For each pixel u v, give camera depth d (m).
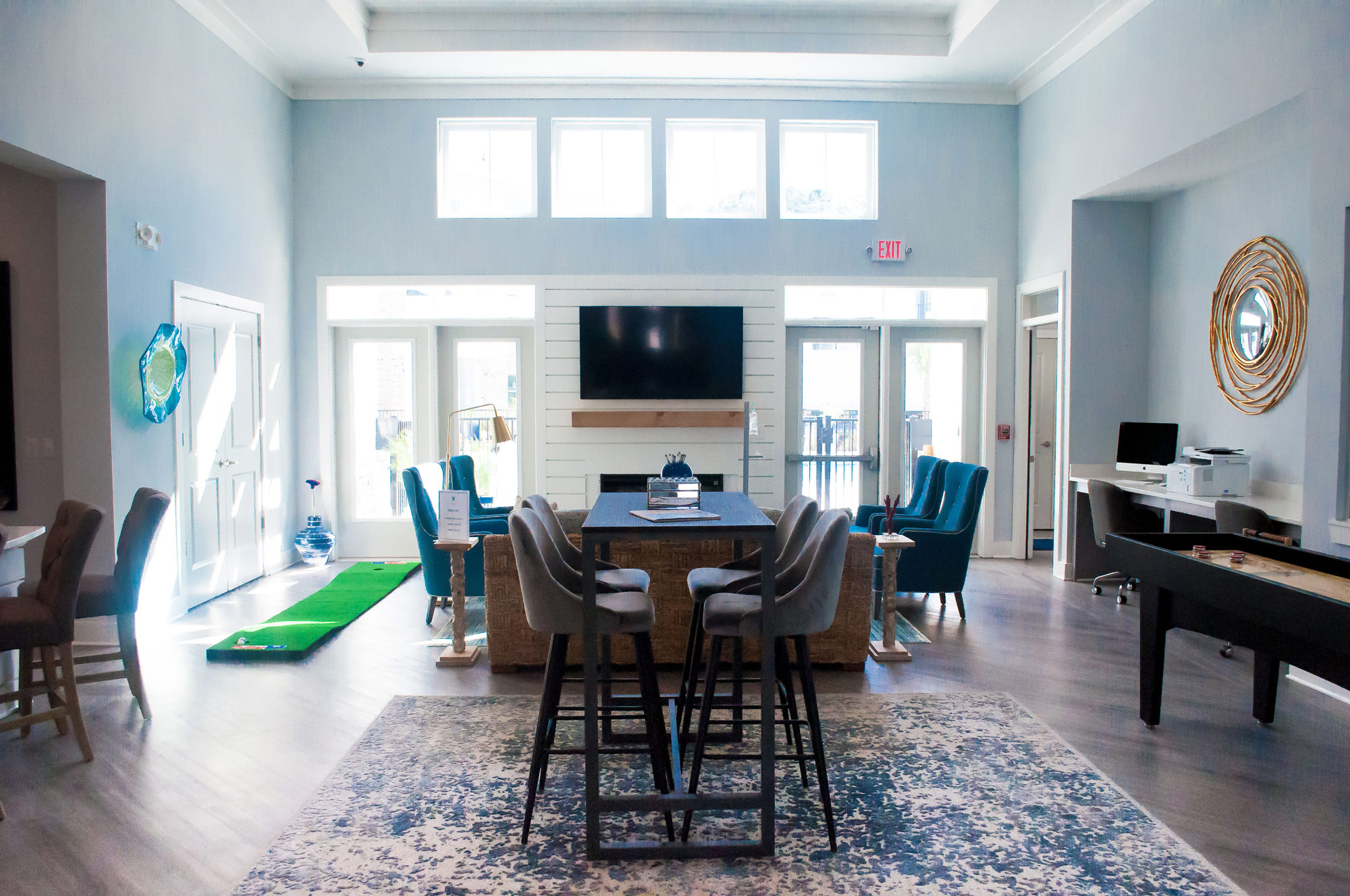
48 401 4.60
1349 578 2.94
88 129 4.39
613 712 3.29
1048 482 7.42
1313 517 4.00
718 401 7.09
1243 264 5.30
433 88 6.98
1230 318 5.40
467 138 7.16
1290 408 4.95
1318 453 3.96
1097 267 6.28
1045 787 2.90
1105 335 6.30
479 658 4.43
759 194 7.15
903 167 7.10
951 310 7.30
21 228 4.54
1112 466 6.33
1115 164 5.63
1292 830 2.62
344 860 2.43
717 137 7.16
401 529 7.25
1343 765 3.09
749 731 3.39
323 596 5.72
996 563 6.99
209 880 2.34
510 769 3.05
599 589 2.81
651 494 2.71
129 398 4.75
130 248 4.77
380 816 2.70
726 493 3.18
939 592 5.17
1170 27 5.03
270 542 6.58
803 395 7.30
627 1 6.14
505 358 7.28
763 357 7.10
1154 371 6.25
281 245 6.79
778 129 7.05
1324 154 3.91
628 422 6.95
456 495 4.35
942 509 5.74
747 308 7.07
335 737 3.35
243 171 6.14
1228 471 5.11
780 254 7.08
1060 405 6.43
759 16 6.34
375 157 7.00
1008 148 7.14
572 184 7.15
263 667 4.25
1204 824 2.65
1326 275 3.90
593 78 6.88
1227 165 5.25
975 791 2.87
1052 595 5.84
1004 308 7.18
